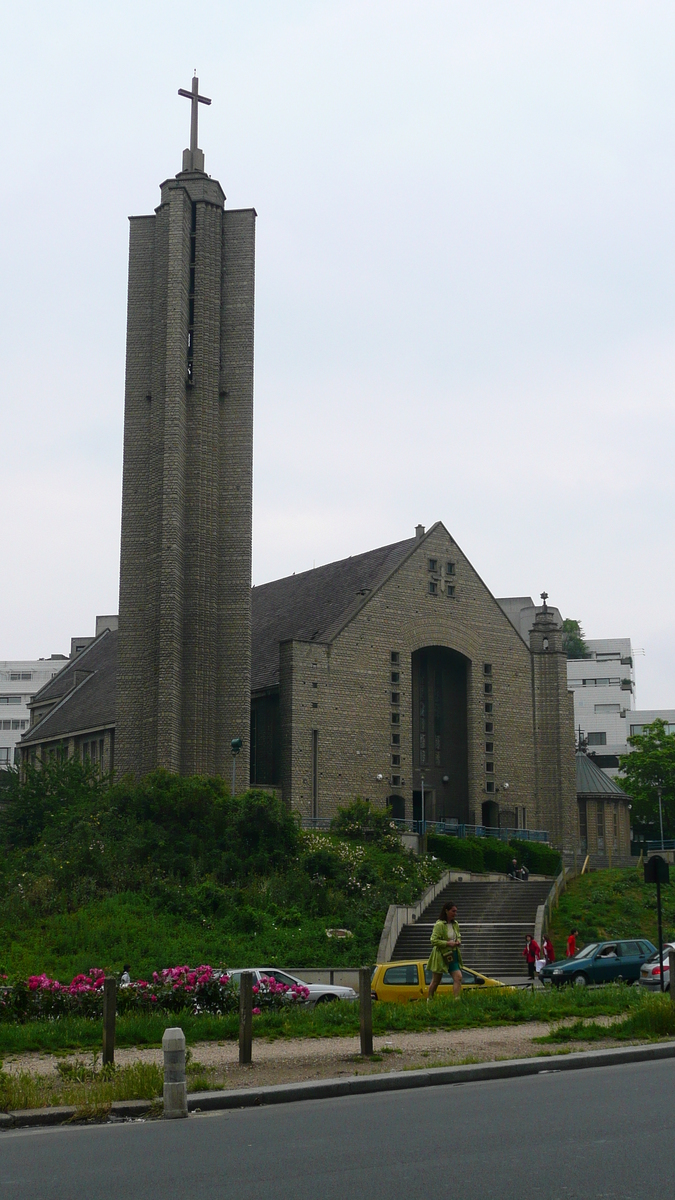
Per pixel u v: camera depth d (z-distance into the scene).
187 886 49.19
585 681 150.88
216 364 65.06
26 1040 19.95
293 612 78.81
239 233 67.25
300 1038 20.23
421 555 73.50
